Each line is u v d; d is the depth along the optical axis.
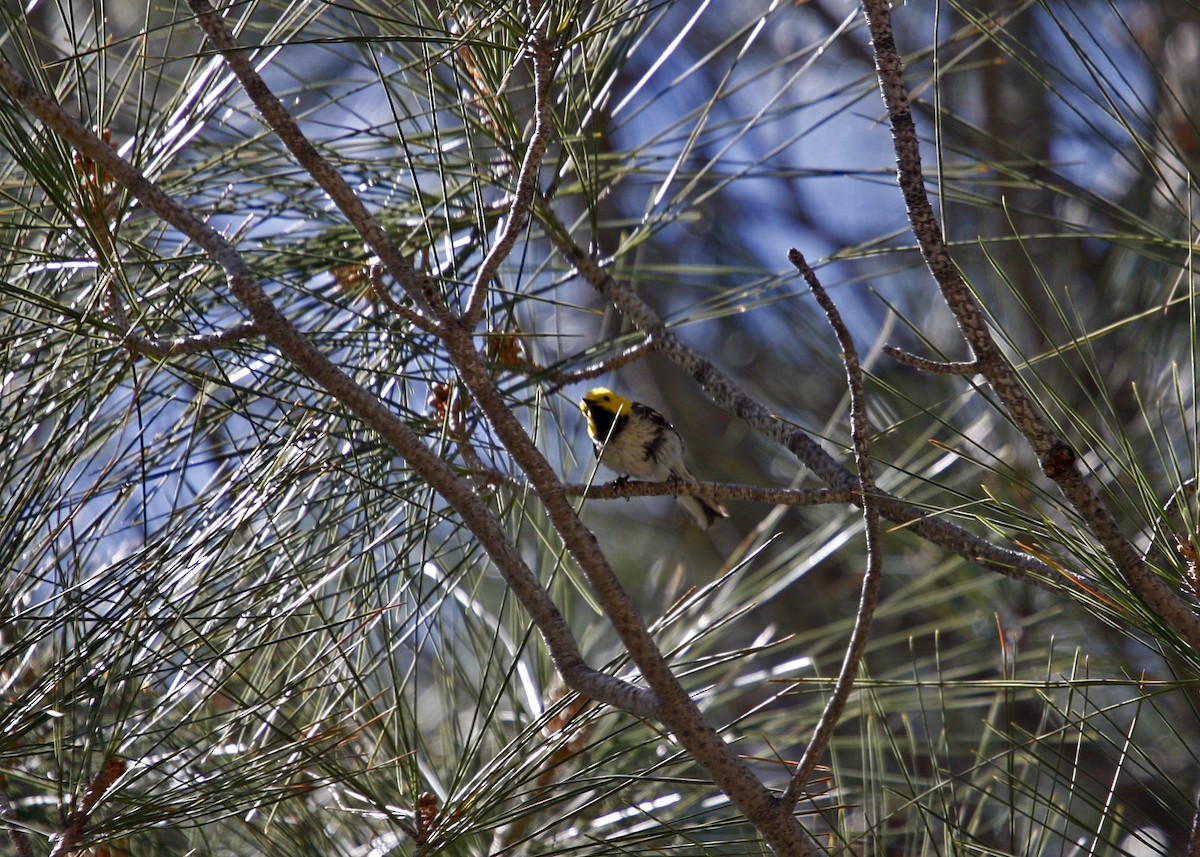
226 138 6.38
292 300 6.02
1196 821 4.21
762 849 5.09
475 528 4.54
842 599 10.75
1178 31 8.89
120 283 4.73
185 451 5.42
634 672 5.54
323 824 5.80
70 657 4.49
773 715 7.00
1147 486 4.21
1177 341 8.53
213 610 5.06
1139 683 4.33
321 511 5.70
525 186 4.66
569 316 9.68
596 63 5.84
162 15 7.60
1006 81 10.14
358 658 5.44
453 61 5.70
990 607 8.81
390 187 6.37
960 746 8.28
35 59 4.70
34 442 5.43
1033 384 8.34
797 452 6.03
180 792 4.45
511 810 5.06
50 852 4.69
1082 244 9.70
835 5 12.07
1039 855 5.21
